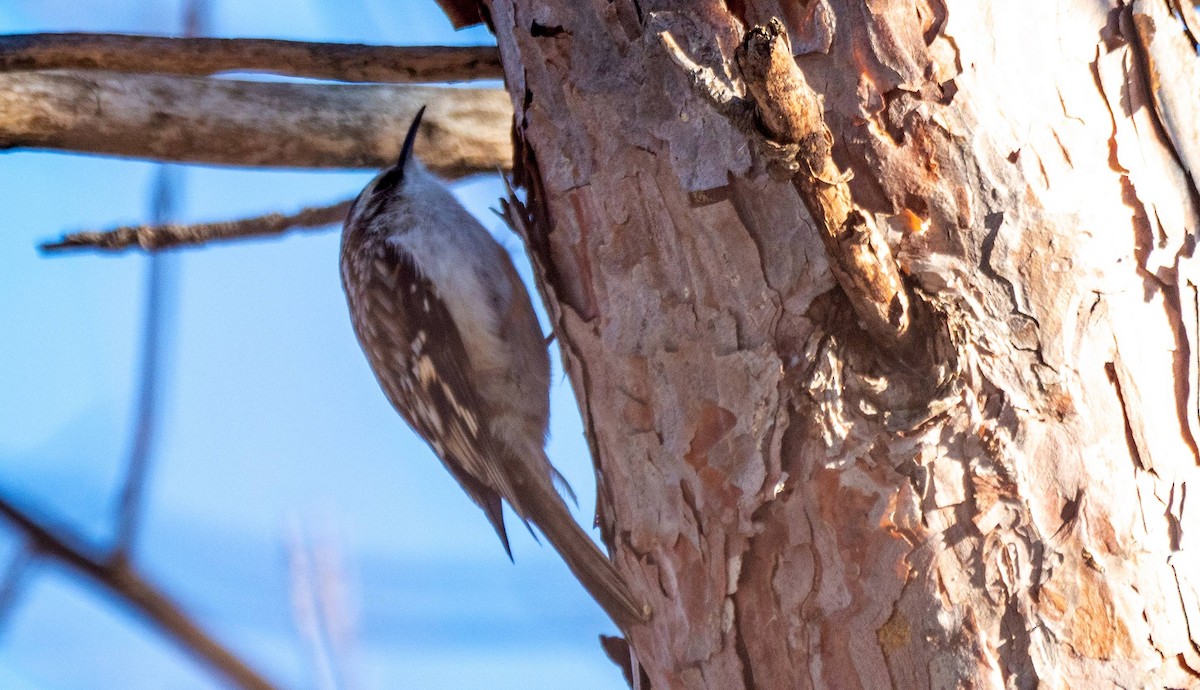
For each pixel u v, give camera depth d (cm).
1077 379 454
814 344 466
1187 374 473
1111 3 492
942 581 449
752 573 488
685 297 499
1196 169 488
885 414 457
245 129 761
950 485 450
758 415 479
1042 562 445
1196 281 477
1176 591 453
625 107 517
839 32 468
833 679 470
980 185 458
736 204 482
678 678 514
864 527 459
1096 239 464
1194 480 467
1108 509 448
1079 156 471
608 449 533
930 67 462
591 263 530
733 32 488
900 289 432
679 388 501
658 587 523
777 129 379
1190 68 493
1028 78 472
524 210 561
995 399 451
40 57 615
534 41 551
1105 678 439
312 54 646
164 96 728
